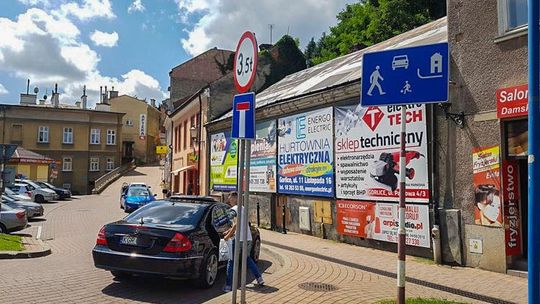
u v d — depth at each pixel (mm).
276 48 28547
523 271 8453
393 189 11148
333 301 6473
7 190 24516
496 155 8922
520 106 8508
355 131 12484
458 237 9516
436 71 4785
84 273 8758
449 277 8406
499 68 8984
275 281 7836
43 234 15633
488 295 7137
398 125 11109
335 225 13258
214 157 23641
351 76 14000
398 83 4977
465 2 9711
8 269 9008
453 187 9711
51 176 47188
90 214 24453
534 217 3965
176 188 36062
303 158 14922
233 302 5984
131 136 75312
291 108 15578
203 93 26234
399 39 16891
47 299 6805
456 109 9703
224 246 7391
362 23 33375
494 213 8891
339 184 13078
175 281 8234
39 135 54688
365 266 9359
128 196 26891
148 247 7422
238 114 5918
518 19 8797
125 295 7195
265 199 17234
